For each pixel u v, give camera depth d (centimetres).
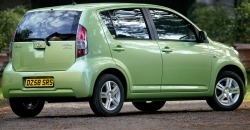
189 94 1616
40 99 1522
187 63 1608
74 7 1513
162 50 1572
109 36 1502
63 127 1305
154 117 1469
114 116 1495
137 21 1554
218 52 1667
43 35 1509
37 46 1505
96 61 1473
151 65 1552
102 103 1479
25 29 1538
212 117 1466
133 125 1318
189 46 1619
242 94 1689
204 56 1638
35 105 1588
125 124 1334
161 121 1386
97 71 1466
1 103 1997
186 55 1608
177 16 1623
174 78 1591
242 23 3005
